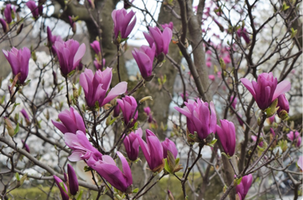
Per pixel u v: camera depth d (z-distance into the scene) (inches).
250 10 69.0
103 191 53.2
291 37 72.8
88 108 48.4
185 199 48.7
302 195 80.0
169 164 46.0
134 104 50.8
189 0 77.7
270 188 96.0
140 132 50.5
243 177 52.6
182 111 46.9
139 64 54.0
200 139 46.8
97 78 47.9
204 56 78.1
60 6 119.9
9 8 79.2
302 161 53.3
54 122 45.4
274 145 64.3
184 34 72.7
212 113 47.3
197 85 74.9
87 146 43.1
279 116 53.4
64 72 51.3
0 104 67.2
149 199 117.9
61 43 51.1
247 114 70.9
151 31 55.9
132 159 49.2
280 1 74.9
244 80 49.4
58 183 48.2
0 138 65.3
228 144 49.9
